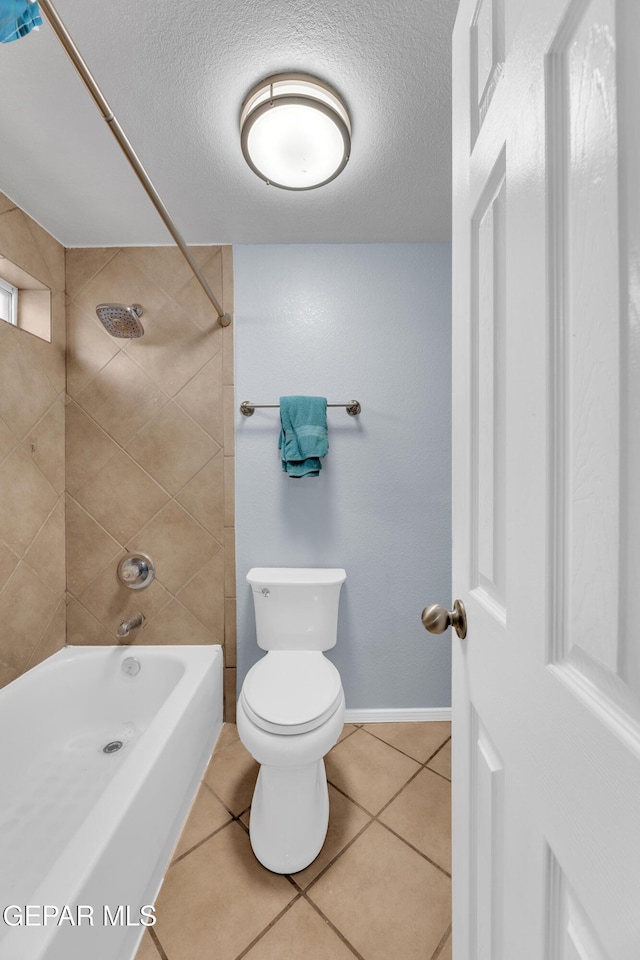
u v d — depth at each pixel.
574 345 0.31
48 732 1.43
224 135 1.10
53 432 1.58
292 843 1.05
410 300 1.63
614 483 0.27
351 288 1.62
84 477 1.64
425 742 1.54
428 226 1.51
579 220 0.30
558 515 0.34
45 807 1.19
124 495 1.64
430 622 0.59
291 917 0.94
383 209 1.40
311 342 1.62
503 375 0.46
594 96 0.28
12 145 1.13
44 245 1.51
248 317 1.62
